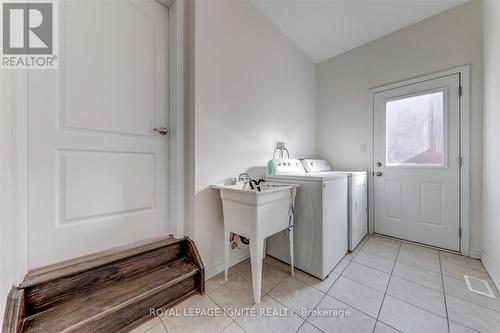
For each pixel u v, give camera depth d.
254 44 1.99
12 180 0.90
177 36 1.51
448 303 1.27
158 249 1.38
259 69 2.05
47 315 0.93
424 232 2.16
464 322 1.12
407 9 2.00
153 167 1.51
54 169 1.09
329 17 2.11
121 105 1.34
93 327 0.95
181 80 1.54
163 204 1.56
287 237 1.80
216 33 1.63
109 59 1.28
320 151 3.02
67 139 1.13
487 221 1.68
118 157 1.33
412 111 2.23
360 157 2.62
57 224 1.10
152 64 1.49
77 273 1.04
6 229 0.85
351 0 1.89
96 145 1.23
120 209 1.34
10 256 0.88
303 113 2.76
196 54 1.50
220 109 1.67
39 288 0.95
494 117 1.55
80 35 1.17
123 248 1.31
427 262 1.79
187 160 1.57
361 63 2.60
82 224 1.19
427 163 2.15
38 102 1.04
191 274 1.32
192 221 1.53
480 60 1.83
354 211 2.08
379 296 1.35
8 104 0.87
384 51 2.41
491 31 1.60
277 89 2.30
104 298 1.05
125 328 1.06
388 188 2.40
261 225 1.32
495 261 1.50
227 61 1.73
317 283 1.51
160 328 1.09
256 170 2.02
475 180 1.86
